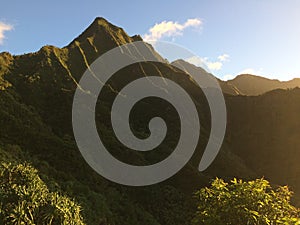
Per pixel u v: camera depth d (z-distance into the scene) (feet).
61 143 184.75
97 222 122.62
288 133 318.86
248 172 255.70
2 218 66.69
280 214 35.68
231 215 36.24
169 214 169.78
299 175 271.08
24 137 173.47
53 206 73.10
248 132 332.60
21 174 85.71
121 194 171.63
